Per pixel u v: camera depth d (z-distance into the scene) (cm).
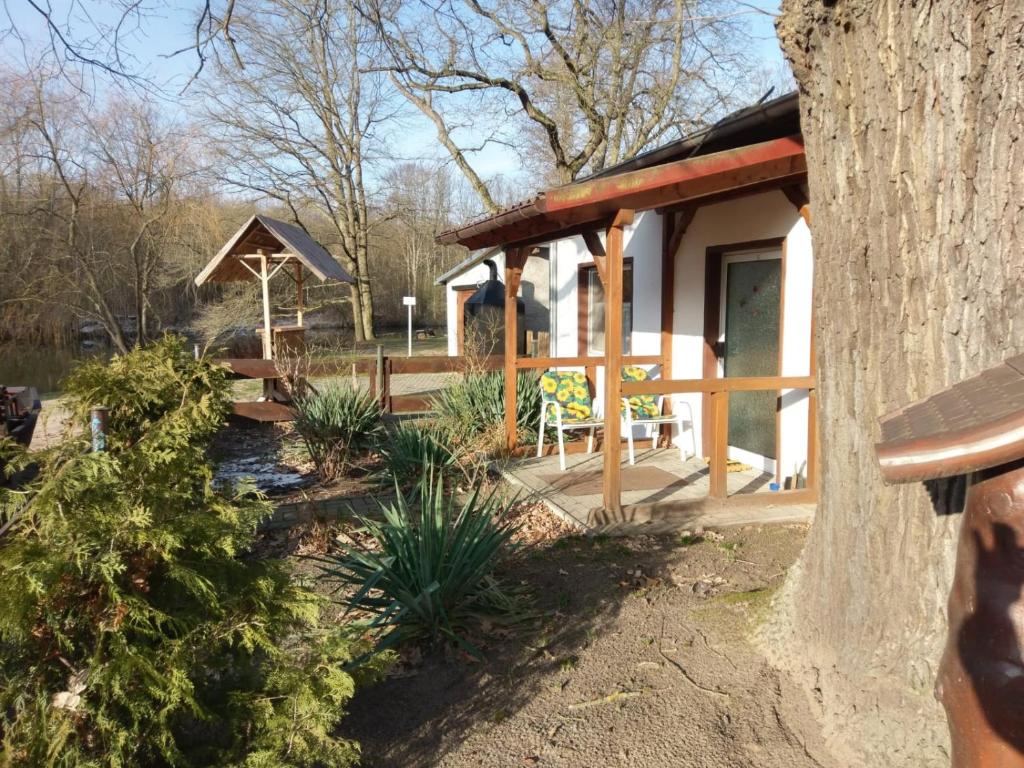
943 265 215
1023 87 192
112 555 188
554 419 755
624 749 259
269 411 951
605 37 1742
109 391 242
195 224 2267
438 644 340
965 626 151
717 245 689
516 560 453
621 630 349
